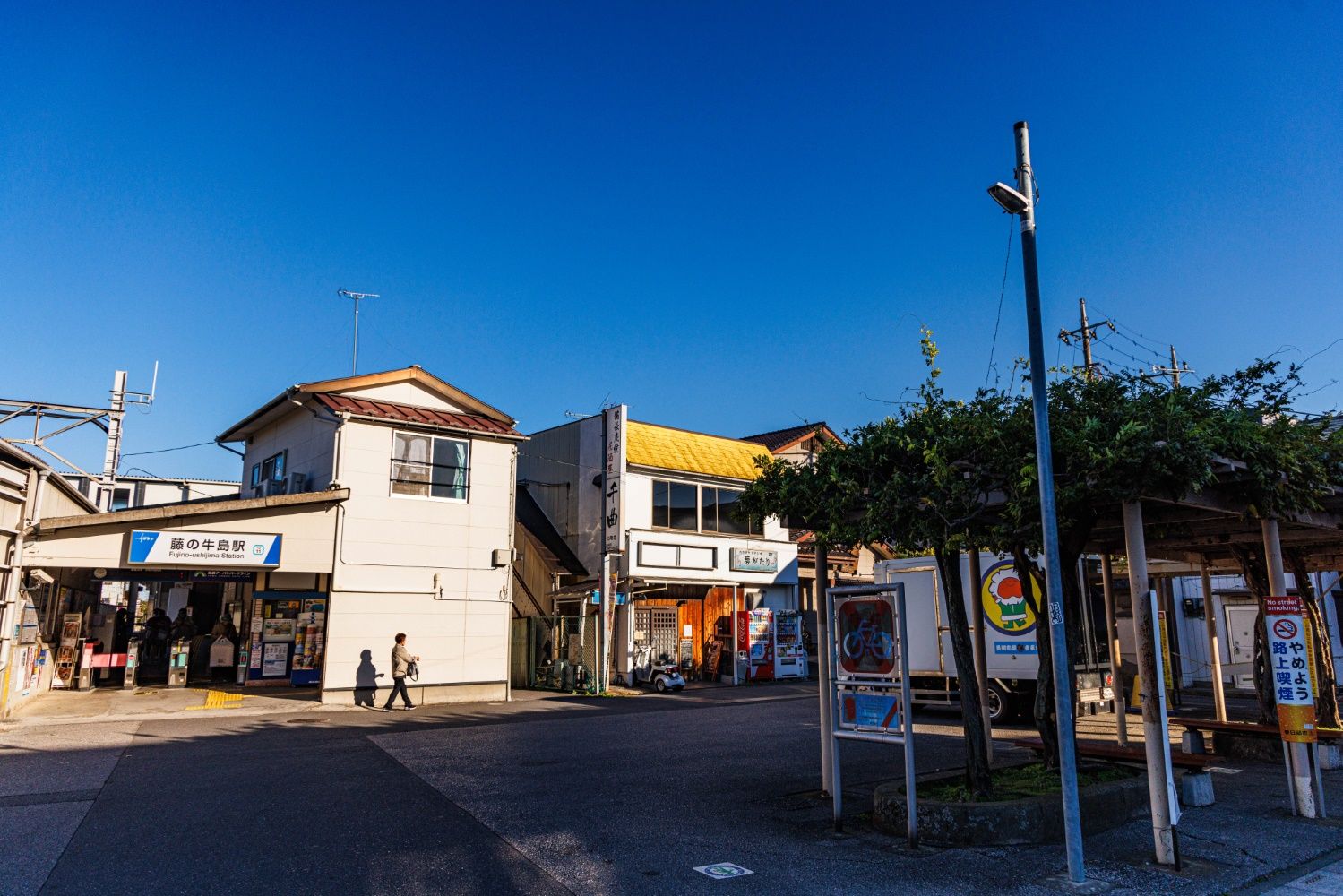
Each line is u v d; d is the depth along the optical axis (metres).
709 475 26.33
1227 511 8.55
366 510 18.45
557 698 20.70
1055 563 6.57
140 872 6.38
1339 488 9.05
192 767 10.66
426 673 18.78
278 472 21.78
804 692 22.83
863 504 8.44
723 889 6.12
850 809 8.68
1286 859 6.96
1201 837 7.61
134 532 15.85
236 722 15.09
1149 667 6.99
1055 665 6.52
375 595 18.34
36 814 8.12
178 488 34.53
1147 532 11.51
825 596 9.41
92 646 19.23
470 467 20.06
